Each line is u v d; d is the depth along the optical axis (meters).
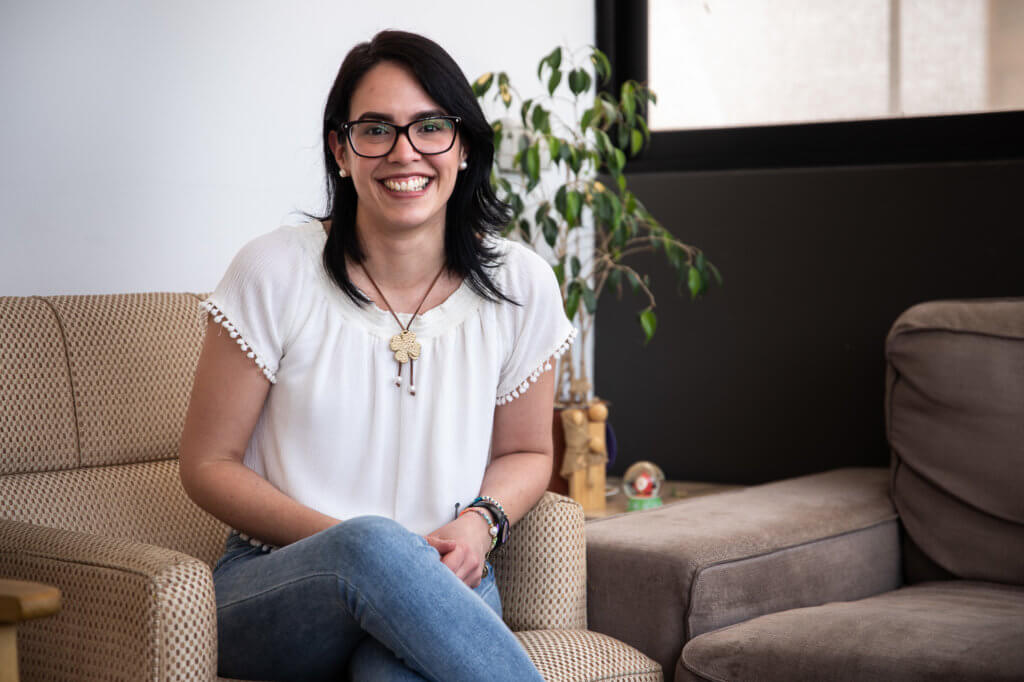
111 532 1.72
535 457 1.79
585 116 2.73
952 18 2.88
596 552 1.92
